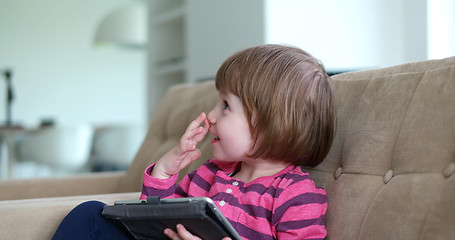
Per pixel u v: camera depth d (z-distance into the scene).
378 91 0.99
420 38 2.16
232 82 0.97
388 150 0.91
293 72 0.96
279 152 0.97
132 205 0.87
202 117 1.01
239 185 1.00
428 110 0.86
